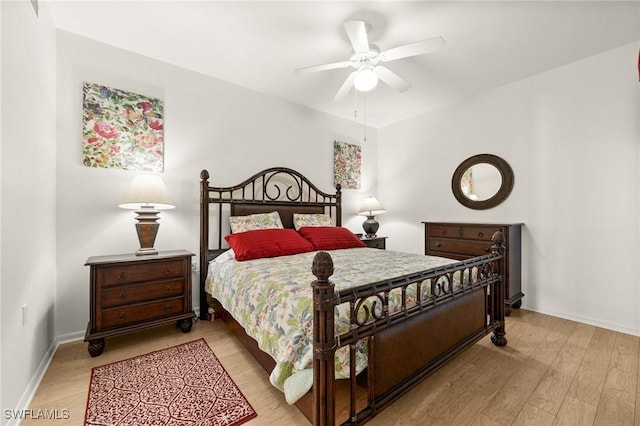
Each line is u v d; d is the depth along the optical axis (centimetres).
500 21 199
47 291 184
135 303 205
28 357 146
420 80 292
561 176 264
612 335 223
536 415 134
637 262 224
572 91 257
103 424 127
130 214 238
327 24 204
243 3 184
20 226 138
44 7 181
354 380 113
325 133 386
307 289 142
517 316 265
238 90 303
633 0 178
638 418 131
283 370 115
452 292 165
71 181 214
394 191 429
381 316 128
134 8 189
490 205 315
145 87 247
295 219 322
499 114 309
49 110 192
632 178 226
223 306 212
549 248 271
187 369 173
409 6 184
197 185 275
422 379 138
